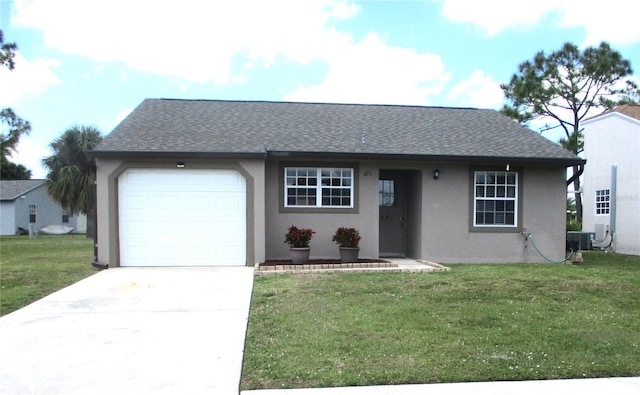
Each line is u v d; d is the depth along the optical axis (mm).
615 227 15523
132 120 11344
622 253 15000
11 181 35719
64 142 23719
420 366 3975
